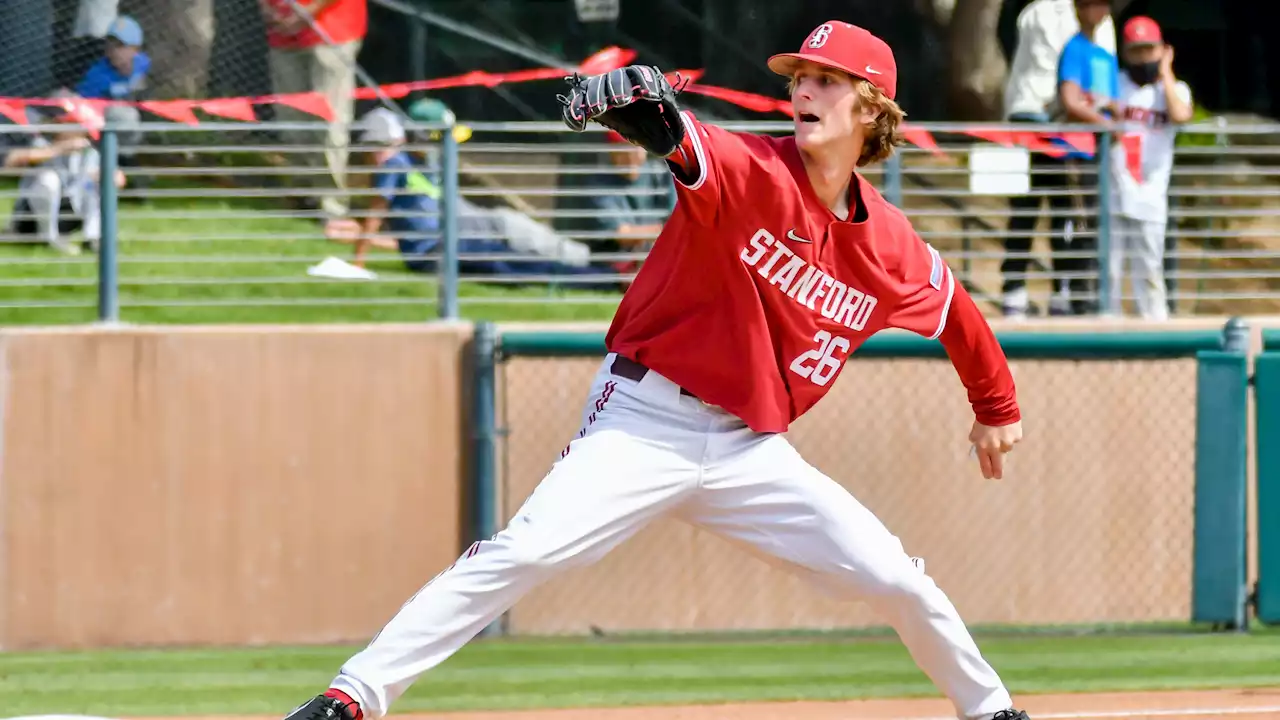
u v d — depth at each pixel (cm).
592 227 3538
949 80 5341
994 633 2831
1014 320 3083
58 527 2767
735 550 2866
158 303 3022
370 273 3178
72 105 3366
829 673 2459
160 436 2794
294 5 3538
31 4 3397
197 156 3681
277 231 3722
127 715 2156
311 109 3403
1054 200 3378
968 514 2922
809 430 2898
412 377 2836
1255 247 4509
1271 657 2552
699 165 1234
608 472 1334
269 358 2816
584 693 2284
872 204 1352
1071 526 2938
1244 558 2744
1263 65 5531
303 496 2816
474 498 2817
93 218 3469
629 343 1373
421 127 2959
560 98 1216
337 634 2812
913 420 2917
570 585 2836
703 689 2319
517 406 2844
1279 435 2741
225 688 2369
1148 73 3312
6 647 2742
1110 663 2506
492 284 3647
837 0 5162
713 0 4994
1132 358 2773
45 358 2781
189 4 3497
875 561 1376
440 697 2258
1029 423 2931
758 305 1323
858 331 1377
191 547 2792
